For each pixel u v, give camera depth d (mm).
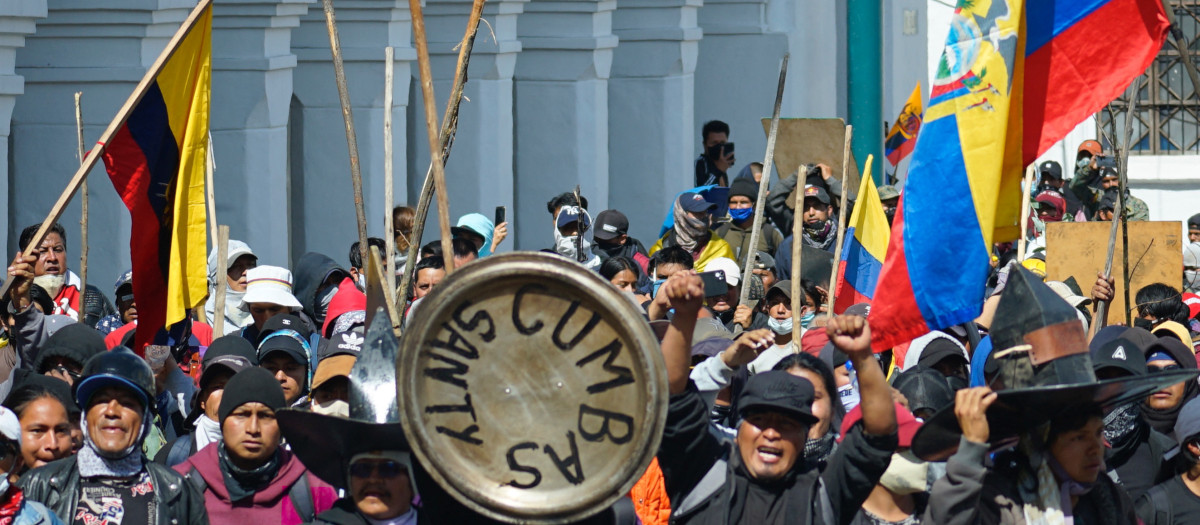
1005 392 9672
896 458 10906
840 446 10289
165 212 15914
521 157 32344
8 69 20172
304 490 12062
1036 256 25016
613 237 23188
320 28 27000
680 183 35125
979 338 16812
